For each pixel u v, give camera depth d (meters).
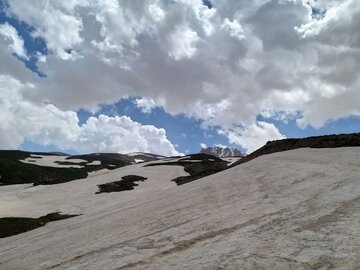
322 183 24.75
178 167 124.94
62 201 85.12
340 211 17.28
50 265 19.73
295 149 48.09
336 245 13.02
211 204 26.48
